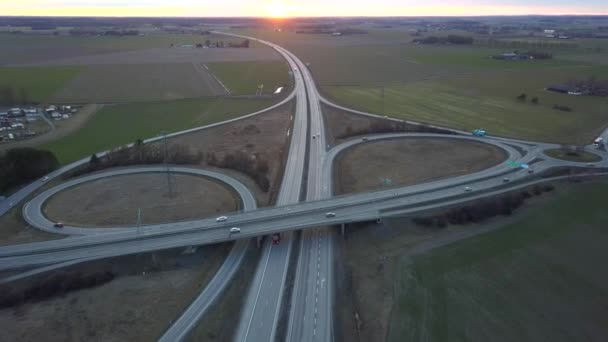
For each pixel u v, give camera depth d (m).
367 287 80.12
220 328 70.25
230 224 95.44
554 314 76.06
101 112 196.12
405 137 160.25
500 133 166.00
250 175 124.69
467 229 99.75
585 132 168.12
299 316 73.00
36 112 193.62
